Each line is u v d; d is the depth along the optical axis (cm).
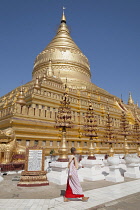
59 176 1238
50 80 3772
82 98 3934
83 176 1455
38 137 2511
